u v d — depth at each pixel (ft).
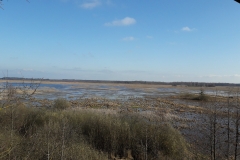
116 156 31.63
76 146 27.37
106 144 33.55
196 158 29.01
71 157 22.90
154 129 34.71
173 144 32.09
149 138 33.50
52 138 24.53
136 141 33.50
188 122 59.16
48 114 41.19
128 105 99.40
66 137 27.78
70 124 36.29
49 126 29.50
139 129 35.27
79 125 36.99
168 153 32.01
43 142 23.21
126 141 33.63
